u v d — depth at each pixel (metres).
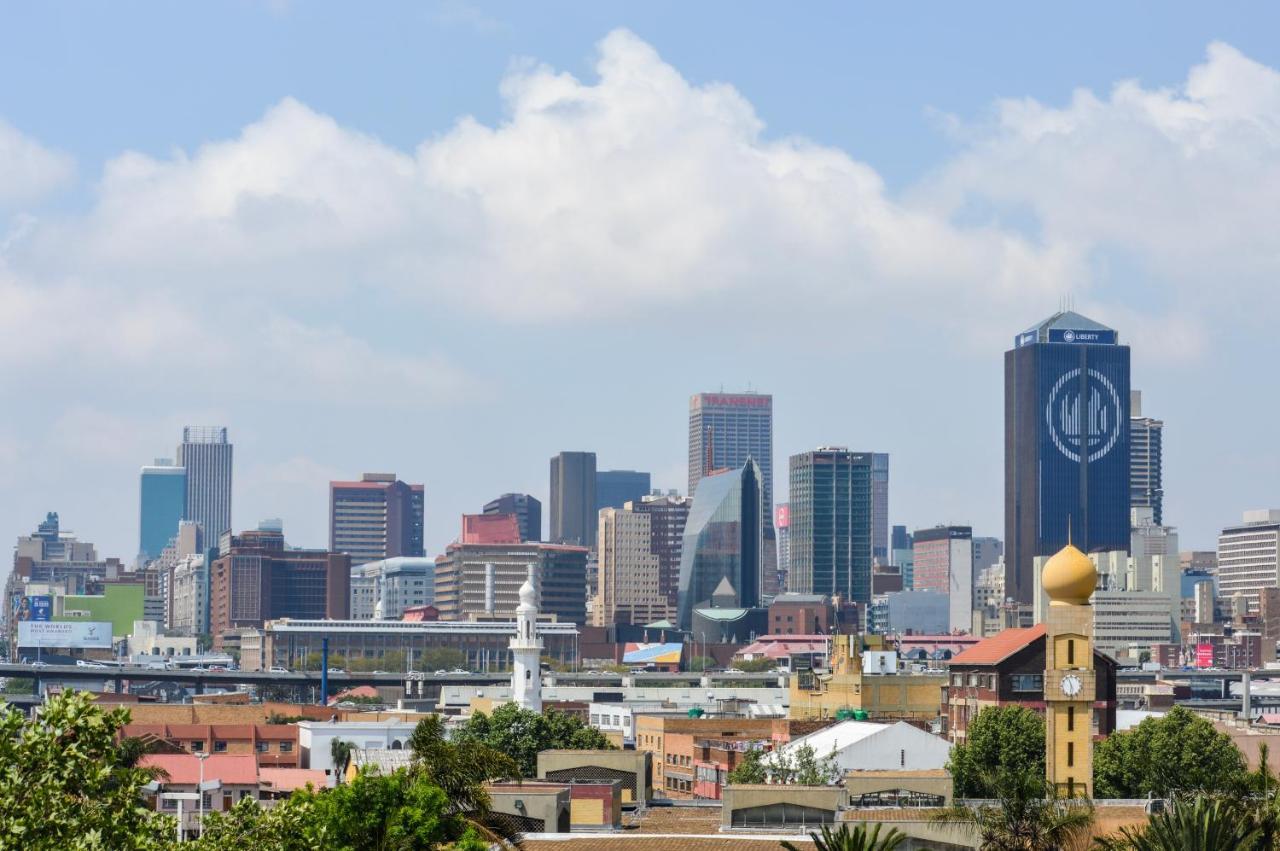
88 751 148.12
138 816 159.12
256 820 191.62
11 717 146.88
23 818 143.50
